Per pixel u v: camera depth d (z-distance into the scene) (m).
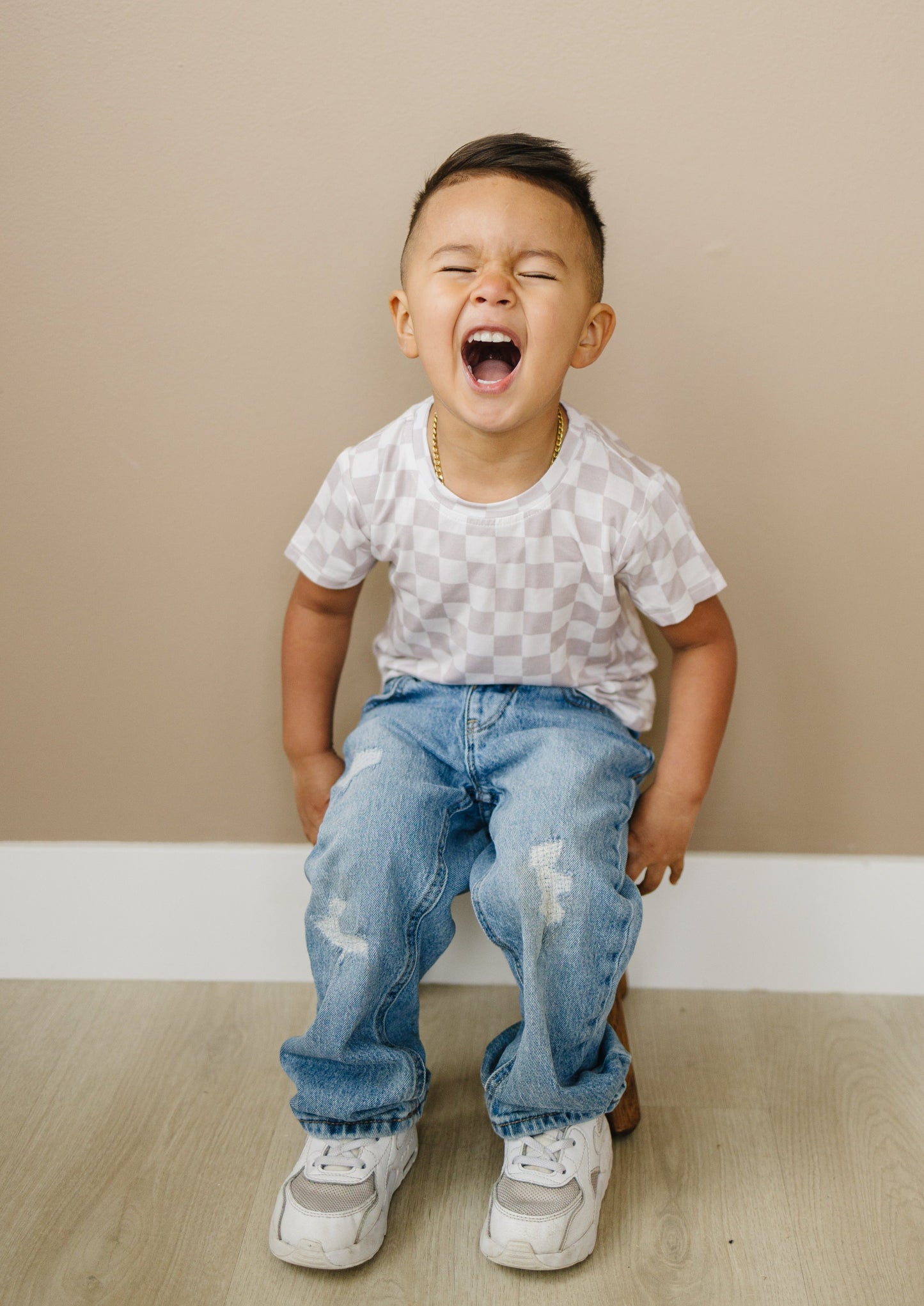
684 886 1.25
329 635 1.11
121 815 1.27
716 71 1.03
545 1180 0.89
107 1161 1.00
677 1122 1.05
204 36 1.04
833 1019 1.21
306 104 1.05
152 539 1.18
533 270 0.89
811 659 1.20
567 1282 0.88
